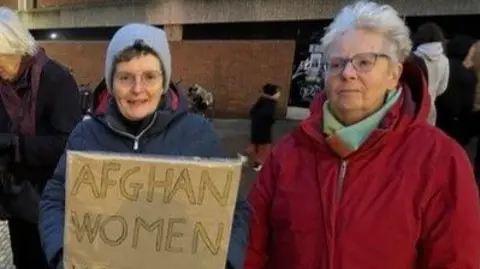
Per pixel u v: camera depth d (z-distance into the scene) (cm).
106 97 202
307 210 188
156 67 183
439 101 529
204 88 1565
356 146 183
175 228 160
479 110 531
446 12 1009
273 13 1346
